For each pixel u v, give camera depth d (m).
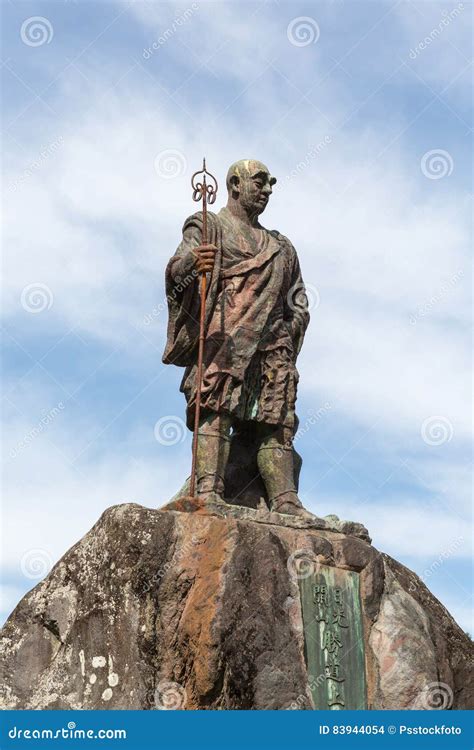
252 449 13.98
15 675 12.66
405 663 12.84
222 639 12.01
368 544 13.32
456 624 13.84
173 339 13.65
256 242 13.95
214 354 13.42
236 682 11.96
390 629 12.97
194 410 13.54
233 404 13.33
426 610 13.55
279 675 12.12
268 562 12.51
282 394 13.66
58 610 12.82
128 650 12.32
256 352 13.66
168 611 12.45
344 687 12.56
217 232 13.73
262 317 13.61
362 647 12.84
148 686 12.15
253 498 13.77
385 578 13.30
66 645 12.65
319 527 13.20
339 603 12.85
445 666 13.20
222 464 13.33
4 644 12.80
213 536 12.61
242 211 14.11
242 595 12.28
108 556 12.75
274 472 13.59
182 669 12.24
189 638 12.19
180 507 12.89
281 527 13.02
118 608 12.50
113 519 12.87
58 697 12.41
